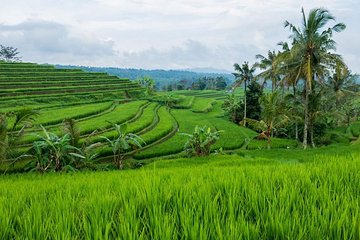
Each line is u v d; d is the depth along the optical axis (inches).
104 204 196.9
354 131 2374.5
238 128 2402.8
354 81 2303.2
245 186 226.5
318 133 2038.6
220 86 7819.9
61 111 2401.6
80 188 312.0
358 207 167.3
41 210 197.2
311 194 209.8
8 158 956.0
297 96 1776.6
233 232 138.7
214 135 1321.4
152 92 4335.6
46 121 1914.4
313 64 1416.1
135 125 2027.6
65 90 3550.7
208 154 1336.1
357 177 257.8
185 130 2169.0
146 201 198.4
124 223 153.6
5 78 3649.1
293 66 1482.5
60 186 351.6
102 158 1421.0
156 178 284.8
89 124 1903.3
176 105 3789.4
